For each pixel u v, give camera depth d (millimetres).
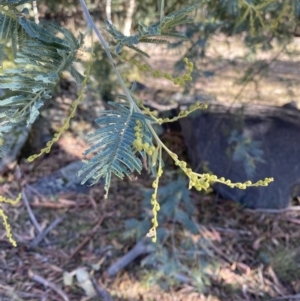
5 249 2344
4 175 2857
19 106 562
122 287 2143
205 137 2783
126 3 1953
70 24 2002
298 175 2738
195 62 2172
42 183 2820
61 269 2244
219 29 2068
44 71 547
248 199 2711
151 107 3125
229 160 2717
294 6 1580
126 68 2285
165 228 2402
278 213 2686
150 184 2822
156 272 2166
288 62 2945
